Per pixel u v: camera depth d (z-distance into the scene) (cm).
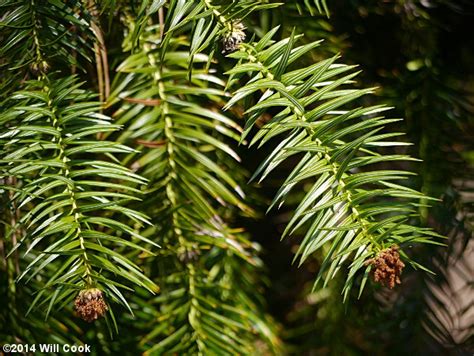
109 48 108
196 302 114
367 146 83
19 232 106
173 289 114
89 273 81
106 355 115
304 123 82
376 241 79
